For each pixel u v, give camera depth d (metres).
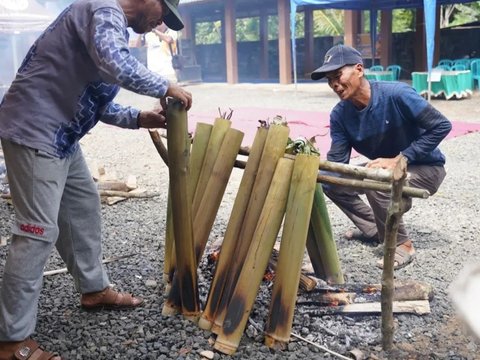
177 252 2.67
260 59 21.89
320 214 2.65
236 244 2.62
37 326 2.83
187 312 2.78
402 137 3.39
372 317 2.79
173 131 2.49
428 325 2.72
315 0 13.58
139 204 5.26
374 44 15.79
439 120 3.23
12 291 2.34
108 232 4.41
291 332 2.66
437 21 14.98
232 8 19.50
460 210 4.73
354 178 2.48
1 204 5.28
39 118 2.32
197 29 28.34
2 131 2.33
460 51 16.70
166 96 2.39
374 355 2.47
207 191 2.76
